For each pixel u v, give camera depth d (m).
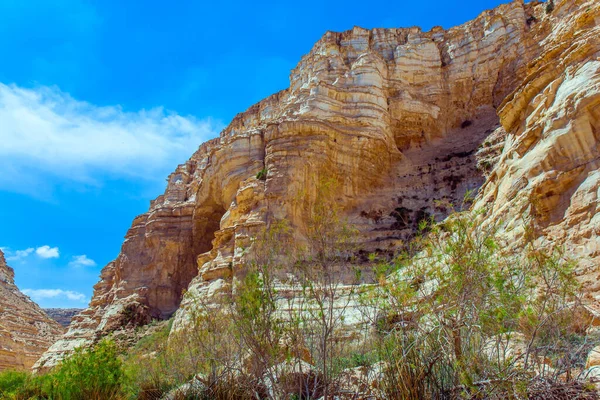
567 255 15.80
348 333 11.74
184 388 12.26
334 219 12.69
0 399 16.67
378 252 28.23
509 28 39.09
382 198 32.75
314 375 10.08
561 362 8.34
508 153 21.94
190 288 28.42
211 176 38.12
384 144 34.28
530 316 8.89
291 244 14.59
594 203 16.27
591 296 13.63
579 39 21.86
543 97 21.27
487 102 38.12
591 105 18.19
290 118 34.28
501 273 9.80
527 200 18.28
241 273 26.11
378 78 36.69
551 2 37.94
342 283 14.09
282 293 13.83
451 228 10.38
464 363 7.99
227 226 31.61
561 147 18.52
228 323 12.98
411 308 9.28
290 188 29.89
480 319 8.62
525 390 7.53
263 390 10.93
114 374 14.66
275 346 10.09
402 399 8.05
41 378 17.47
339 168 32.25
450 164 33.78
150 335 34.59
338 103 34.97
